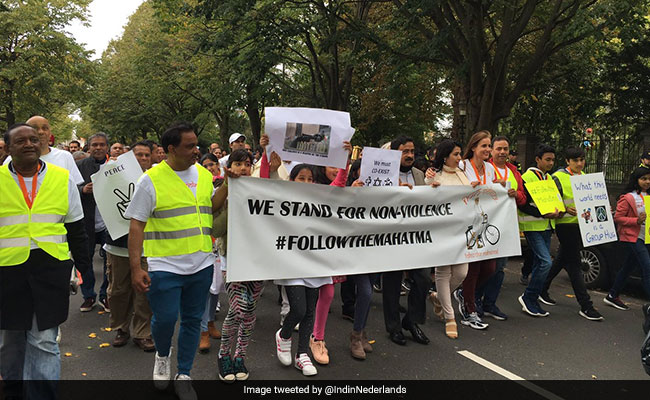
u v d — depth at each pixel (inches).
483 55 490.9
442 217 187.3
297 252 154.2
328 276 157.8
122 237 172.4
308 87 968.3
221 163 307.1
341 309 232.7
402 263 177.5
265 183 147.9
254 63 569.0
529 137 564.4
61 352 171.3
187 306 135.3
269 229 149.1
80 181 182.7
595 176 227.5
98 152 221.1
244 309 146.9
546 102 685.3
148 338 174.9
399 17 483.2
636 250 226.5
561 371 161.6
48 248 116.6
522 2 547.5
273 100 707.4
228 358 150.0
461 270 193.2
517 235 210.8
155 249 129.6
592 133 637.9
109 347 176.6
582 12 390.9
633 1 387.5
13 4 994.1
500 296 256.8
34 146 115.6
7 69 934.4
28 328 114.2
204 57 895.1
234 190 143.2
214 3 531.5
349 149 149.7
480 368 163.0
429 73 751.1
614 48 613.6
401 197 176.7
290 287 153.1
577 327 207.0
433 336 193.9
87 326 200.2
